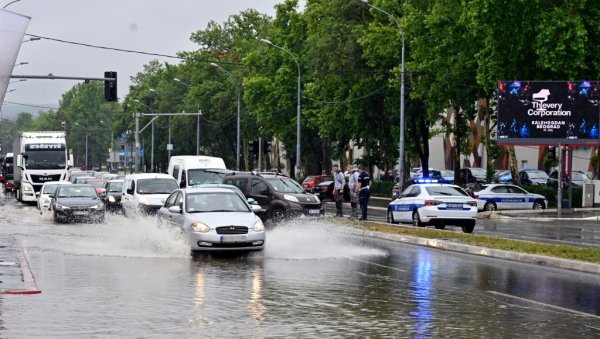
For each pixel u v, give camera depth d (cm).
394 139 12712
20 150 10944
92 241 4816
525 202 8831
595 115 8369
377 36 10388
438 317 2358
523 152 14225
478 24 8400
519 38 8438
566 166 12900
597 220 7756
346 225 5888
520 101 8475
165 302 2570
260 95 14575
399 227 5688
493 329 2186
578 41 8069
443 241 4666
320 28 12169
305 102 13888
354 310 2461
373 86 11438
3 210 9094
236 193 4312
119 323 2208
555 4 8444
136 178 6844
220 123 18412
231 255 4081
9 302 2553
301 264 3719
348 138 13288
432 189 5953
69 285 2944
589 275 3428
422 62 9719
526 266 3744
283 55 14050
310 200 5869
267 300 2634
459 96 9794
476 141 15012
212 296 2706
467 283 3111
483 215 8319
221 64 18862
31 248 4359
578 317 2386
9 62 3098
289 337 2047
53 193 7412
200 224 3947
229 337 2034
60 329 2119
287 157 16550
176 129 19350
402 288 2950
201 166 7400
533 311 2483
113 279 3120
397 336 2075
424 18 9800
